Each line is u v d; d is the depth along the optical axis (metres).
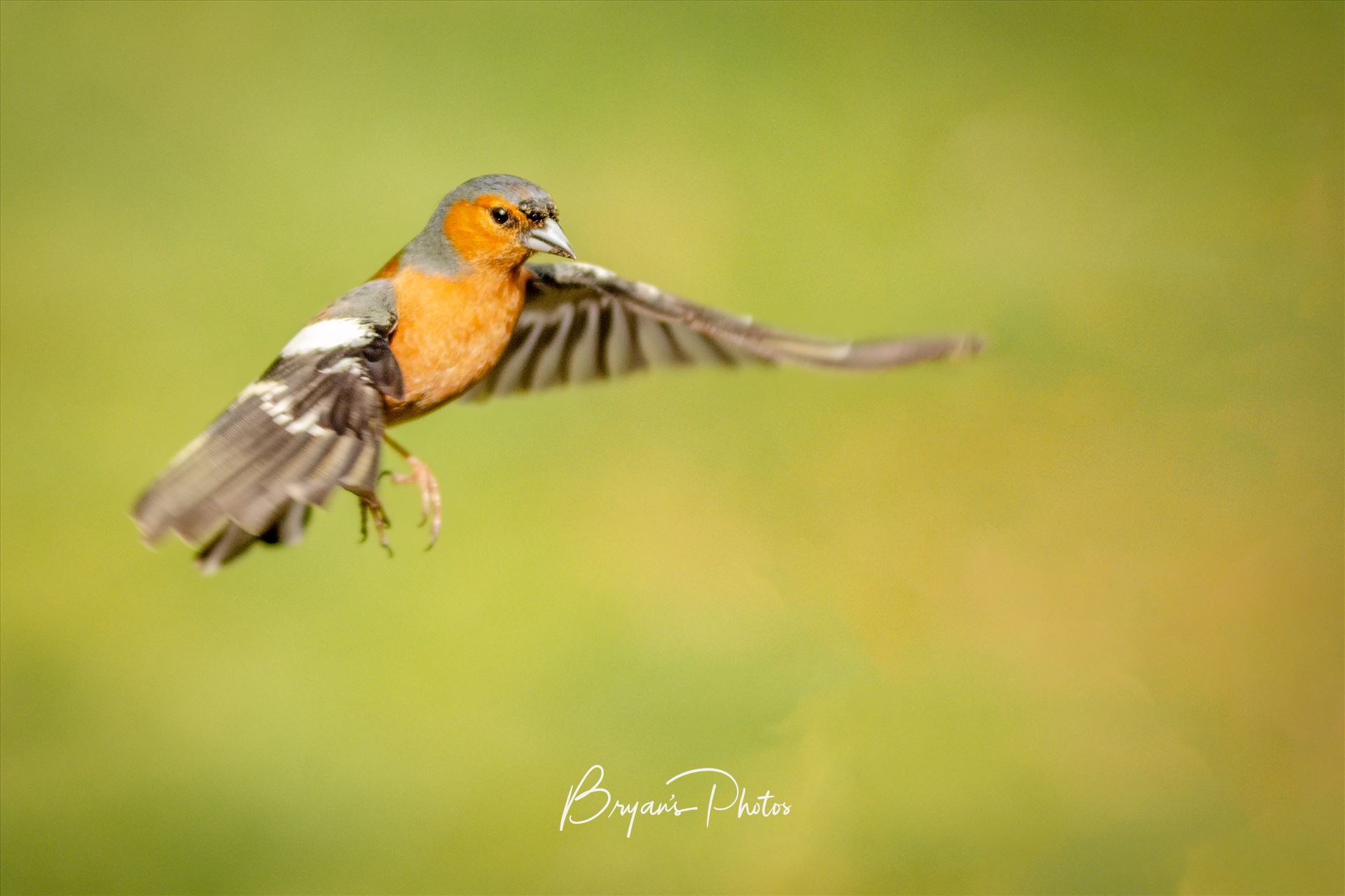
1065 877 10.12
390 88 15.55
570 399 13.17
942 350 6.74
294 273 13.77
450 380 6.63
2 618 11.52
